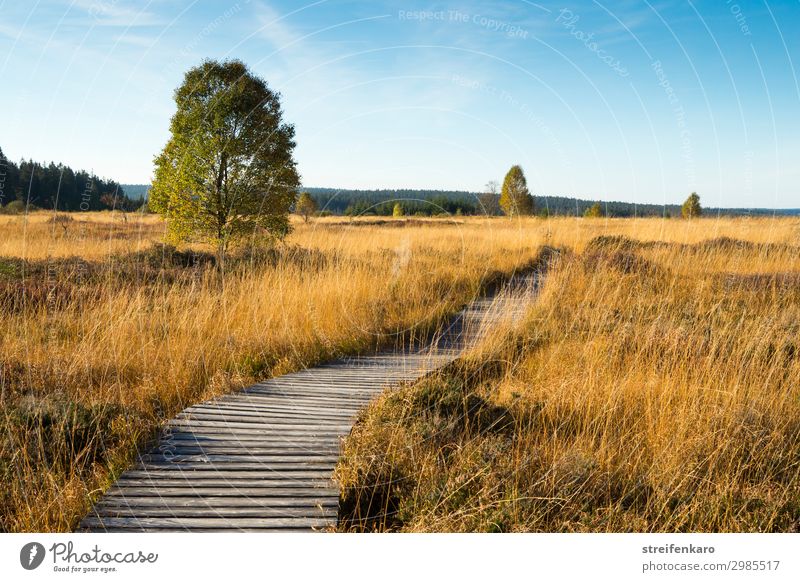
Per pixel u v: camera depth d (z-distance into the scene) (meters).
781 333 7.28
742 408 5.36
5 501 3.88
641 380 6.07
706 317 8.23
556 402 5.64
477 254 15.78
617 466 4.70
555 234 19.48
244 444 4.59
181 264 11.42
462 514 3.93
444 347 7.75
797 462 4.74
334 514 3.69
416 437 4.74
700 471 4.66
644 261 12.23
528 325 8.43
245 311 8.23
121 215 26.00
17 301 8.00
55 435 4.41
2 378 5.31
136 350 6.68
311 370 6.74
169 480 4.02
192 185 11.64
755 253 13.13
